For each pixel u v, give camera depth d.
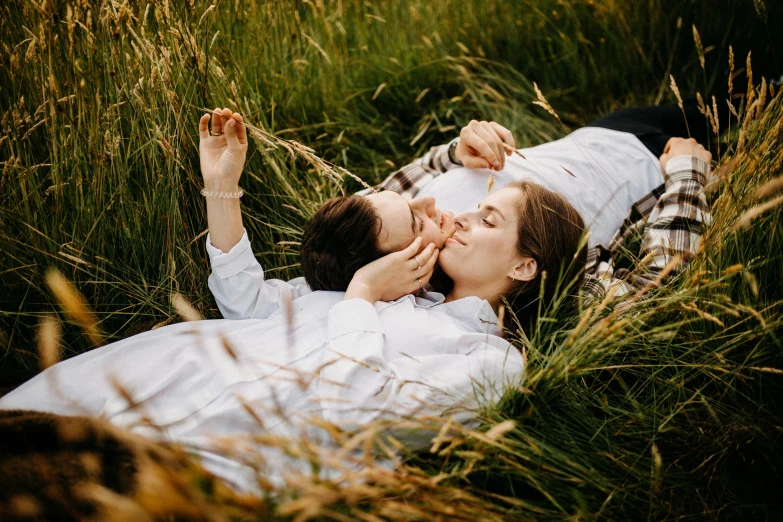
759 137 1.31
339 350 1.13
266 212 1.77
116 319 1.50
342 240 1.33
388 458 1.05
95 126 1.46
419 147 2.33
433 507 0.88
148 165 1.53
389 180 1.82
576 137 1.94
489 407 1.09
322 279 1.37
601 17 2.56
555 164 1.81
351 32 2.39
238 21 1.90
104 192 1.50
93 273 1.48
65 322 1.41
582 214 1.74
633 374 1.33
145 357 1.18
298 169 1.99
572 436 1.15
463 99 2.44
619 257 1.67
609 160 1.85
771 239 1.20
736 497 1.15
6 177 1.47
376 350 1.13
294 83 2.12
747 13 2.46
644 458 1.16
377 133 2.26
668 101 2.48
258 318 1.38
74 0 1.54
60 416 0.95
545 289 1.38
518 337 1.39
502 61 2.56
